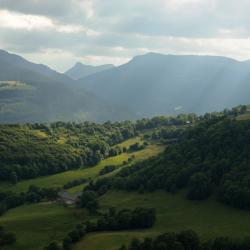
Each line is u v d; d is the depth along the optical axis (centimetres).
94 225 18012
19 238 18212
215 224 17675
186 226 17812
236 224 17312
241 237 15612
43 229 19225
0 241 17625
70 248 16325
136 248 15100
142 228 18038
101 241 16538
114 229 18012
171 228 17762
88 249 16025
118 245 15975
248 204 18650
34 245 17488
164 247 14562
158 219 19075
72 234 16812
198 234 16525
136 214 18175
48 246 16362
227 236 15500
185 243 14862
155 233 17112
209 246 14788
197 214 19175
